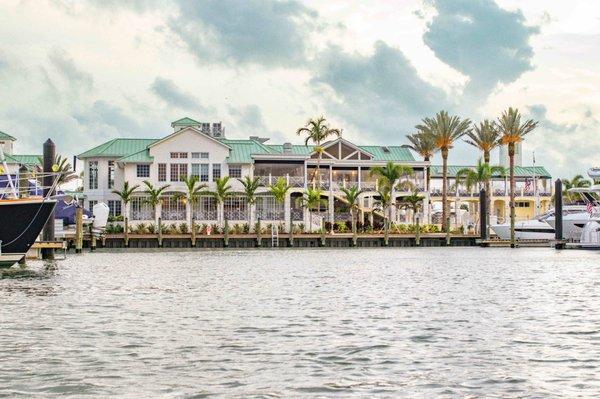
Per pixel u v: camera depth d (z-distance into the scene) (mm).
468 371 16391
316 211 101875
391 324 23406
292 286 37375
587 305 28734
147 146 96438
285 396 14211
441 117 104000
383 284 38531
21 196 49219
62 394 14266
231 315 25609
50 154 55531
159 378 15625
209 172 96312
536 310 27062
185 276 44125
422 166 106938
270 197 97062
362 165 104500
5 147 107500
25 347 19047
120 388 14742
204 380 15461
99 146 103062
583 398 14125
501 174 115750
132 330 22031
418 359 17688
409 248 88562
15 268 49875
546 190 122562
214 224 94375
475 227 101625
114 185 99938
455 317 25094
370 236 90750
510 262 59188
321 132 101938
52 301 29891
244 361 17422
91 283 38688
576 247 83375
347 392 14531
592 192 83062
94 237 80688
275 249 85875
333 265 55500
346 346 19391
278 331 21938
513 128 96188
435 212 120062
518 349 18953
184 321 24047
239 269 50781
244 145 100938
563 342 20000
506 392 14555
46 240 58500
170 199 94875
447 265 55406
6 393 14320
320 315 25641
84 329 22188
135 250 82125
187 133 96188
